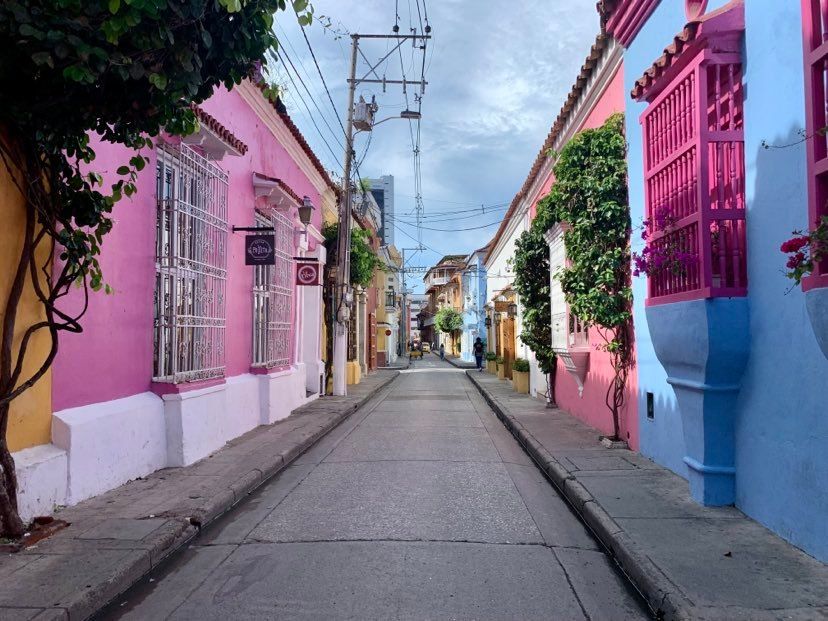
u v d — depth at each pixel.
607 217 8.54
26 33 3.62
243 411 10.60
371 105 18.78
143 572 4.55
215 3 4.23
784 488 4.76
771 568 4.21
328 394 18.14
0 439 4.72
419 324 110.75
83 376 6.16
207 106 9.22
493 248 34.88
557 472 7.30
